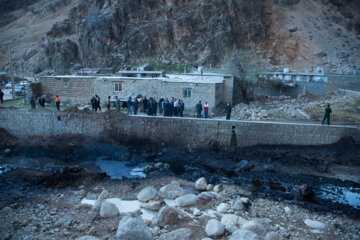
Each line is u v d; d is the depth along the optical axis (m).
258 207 12.41
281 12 79.06
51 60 64.75
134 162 18.78
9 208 11.87
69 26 74.25
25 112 22.72
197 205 12.31
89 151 20.55
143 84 27.62
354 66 62.75
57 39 71.75
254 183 15.38
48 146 21.06
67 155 19.89
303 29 74.81
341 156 18.06
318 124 20.08
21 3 129.00
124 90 28.23
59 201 12.84
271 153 19.00
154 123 21.14
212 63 58.09
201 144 20.56
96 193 13.73
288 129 19.42
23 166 17.83
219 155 19.52
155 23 65.50
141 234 9.07
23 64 71.12
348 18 85.69
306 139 19.23
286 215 11.76
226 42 60.69
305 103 33.03
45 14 114.69
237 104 33.66
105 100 28.70
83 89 29.34
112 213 11.27
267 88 43.62
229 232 9.74
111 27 64.06
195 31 63.59
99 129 21.86
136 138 21.38
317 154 18.38
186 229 9.76
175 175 16.39
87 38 62.38
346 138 18.58
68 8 112.50
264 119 24.00
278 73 47.62
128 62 60.41
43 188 14.49
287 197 13.60
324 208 12.52
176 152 20.22
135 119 21.36
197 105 22.92
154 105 22.69
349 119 23.44
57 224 10.57
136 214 10.86
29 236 9.62
